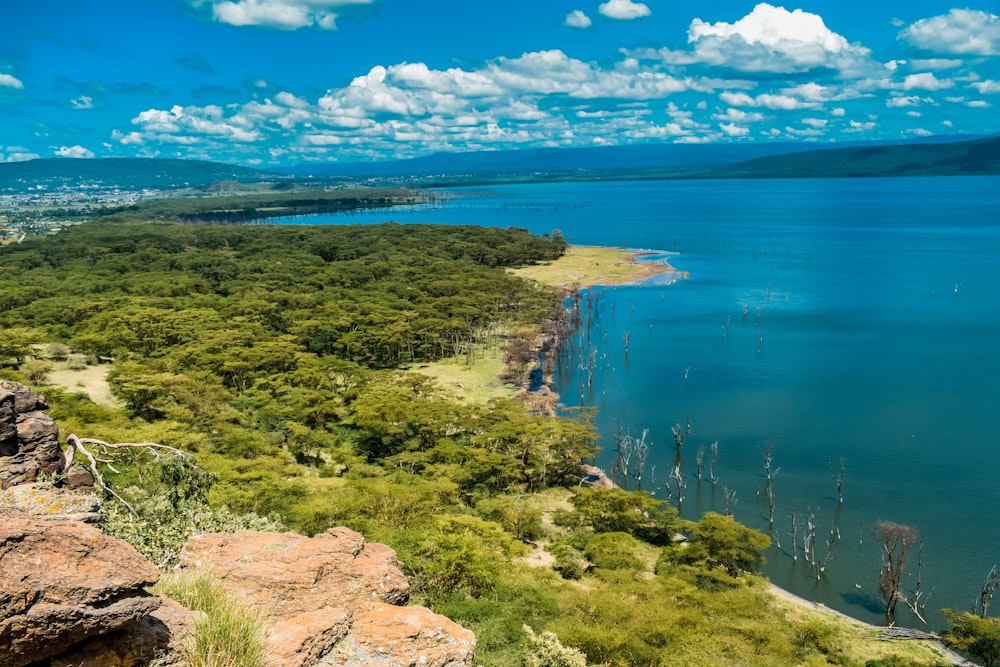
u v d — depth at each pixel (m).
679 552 76.44
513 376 146.38
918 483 95.62
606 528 83.31
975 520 85.94
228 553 21.17
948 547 80.62
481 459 95.50
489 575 56.41
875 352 156.38
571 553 72.56
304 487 77.12
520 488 96.56
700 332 179.88
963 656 60.59
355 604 19.88
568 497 94.31
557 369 153.88
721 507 92.56
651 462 107.25
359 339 153.75
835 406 124.88
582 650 49.94
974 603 71.12
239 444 92.62
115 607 13.75
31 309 170.12
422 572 53.97
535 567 67.81
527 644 41.47
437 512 77.81
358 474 89.62
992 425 114.25
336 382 134.25
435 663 17.73
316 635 17.02
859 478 97.81
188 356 135.12
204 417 103.25
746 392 134.25
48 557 13.55
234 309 178.00
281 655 16.03
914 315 188.62
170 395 110.19
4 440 26.77
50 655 13.04
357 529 64.56
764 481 98.56
